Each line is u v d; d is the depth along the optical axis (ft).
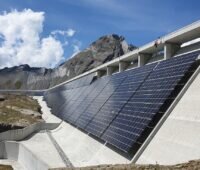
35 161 137.39
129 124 121.70
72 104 283.79
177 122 98.84
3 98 423.64
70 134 194.29
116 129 128.88
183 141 89.15
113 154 119.34
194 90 103.71
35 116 296.92
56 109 359.05
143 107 123.13
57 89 577.84
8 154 182.39
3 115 277.64
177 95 111.96
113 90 186.70
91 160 128.16
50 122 253.85
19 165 167.12
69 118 238.68
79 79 400.67
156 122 109.60
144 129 107.14
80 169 82.58
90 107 204.74
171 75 124.26
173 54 164.86
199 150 80.43
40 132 225.76
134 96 143.43
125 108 140.46
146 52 198.18
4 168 154.92
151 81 140.26
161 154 93.15
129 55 216.33
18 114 291.99
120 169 75.46
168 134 98.32
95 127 156.56
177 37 154.61
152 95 125.18
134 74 177.88
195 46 149.59
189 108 98.84
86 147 148.46
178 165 72.33
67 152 152.56
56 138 200.34
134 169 74.02
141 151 103.86
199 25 134.00
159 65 150.92
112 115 148.36
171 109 107.65
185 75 116.88
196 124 90.02
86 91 277.85
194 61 116.26
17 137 196.24
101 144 137.18
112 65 266.16
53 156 141.90
